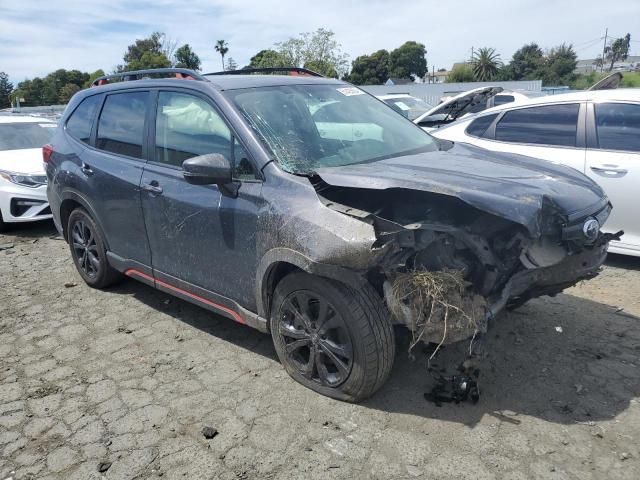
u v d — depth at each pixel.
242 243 3.36
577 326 4.09
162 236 3.95
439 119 7.98
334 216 2.91
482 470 2.64
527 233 2.89
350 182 3.00
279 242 3.10
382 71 90.25
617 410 3.08
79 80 77.19
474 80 85.38
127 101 4.41
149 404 3.26
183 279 3.92
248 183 3.34
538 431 2.91
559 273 3.22
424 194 3.09
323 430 2.96
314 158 3.44
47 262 6.10
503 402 3.17
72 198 4.84
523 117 5.95
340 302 2.96
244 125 3.46
